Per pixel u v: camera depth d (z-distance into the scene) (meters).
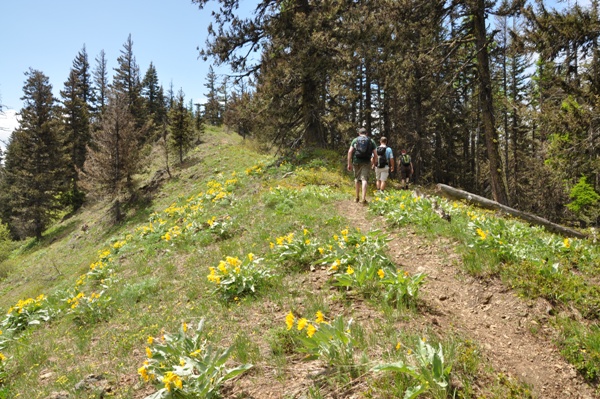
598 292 4.25
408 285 4.08
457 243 5.85
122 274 8.48
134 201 24.78
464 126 30.95
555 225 10.38
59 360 4.50
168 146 30.56
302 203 9.77
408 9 14.79
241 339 3.57
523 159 31.91
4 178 45.97
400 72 16.59
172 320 4.68
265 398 2.73
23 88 37.28
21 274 21.33
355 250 5.28
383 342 3.13
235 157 27.03
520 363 3.26
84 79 50.97
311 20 15.14
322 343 2.98
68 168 42.53
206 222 9.91
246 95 19.86
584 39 13.03
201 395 2.71
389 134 28.73
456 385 2.59
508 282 4.52
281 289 4.73
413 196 8.70
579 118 12.75
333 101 18.02
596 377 3.19
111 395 3.21
